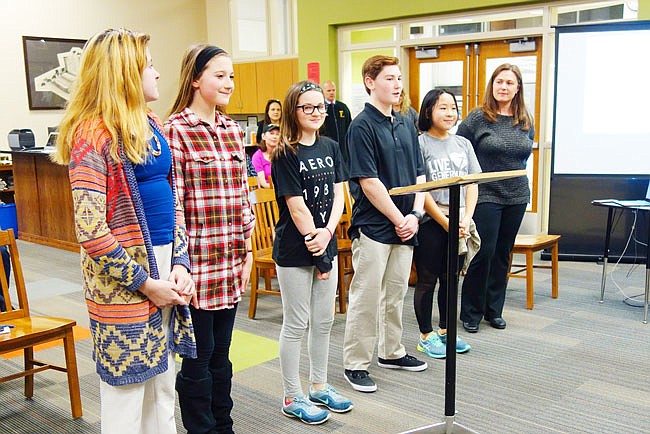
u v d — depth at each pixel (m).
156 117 1.77
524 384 2.81
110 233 1.53
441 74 6.48
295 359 2.46
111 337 1.60
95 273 1.58
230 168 1.96
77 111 1.56
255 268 3.77
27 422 2.53
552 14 5.63
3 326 2.46
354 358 2.78
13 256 2.61
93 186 1.51
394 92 2.55
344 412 2.54
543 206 5.90
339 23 6.89
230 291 1.98
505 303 4.07
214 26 9.36
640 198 5.04
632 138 4.38
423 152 3.03
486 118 3.37
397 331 2.93
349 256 3.95
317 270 2.40
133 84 1.57
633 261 5.16
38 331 2.42
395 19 6.55
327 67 7.07
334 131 5.73
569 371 2.95
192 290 1.76
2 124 7.48
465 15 6.09
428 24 6.42
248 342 3.42
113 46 1.56
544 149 5.82
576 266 5.11
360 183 2.58
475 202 3.13
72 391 2.55
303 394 2.55
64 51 7.94
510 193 3.35
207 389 1.97
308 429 2.41
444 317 3.32
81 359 3.25
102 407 1.67
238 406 2.62
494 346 3.29
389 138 2.59
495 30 5.98
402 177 2.63
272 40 8.78
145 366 1.62
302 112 2.27
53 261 5.81
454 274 1.99
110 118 1.54
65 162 1.59
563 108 4.53
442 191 3.03
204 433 1.98
